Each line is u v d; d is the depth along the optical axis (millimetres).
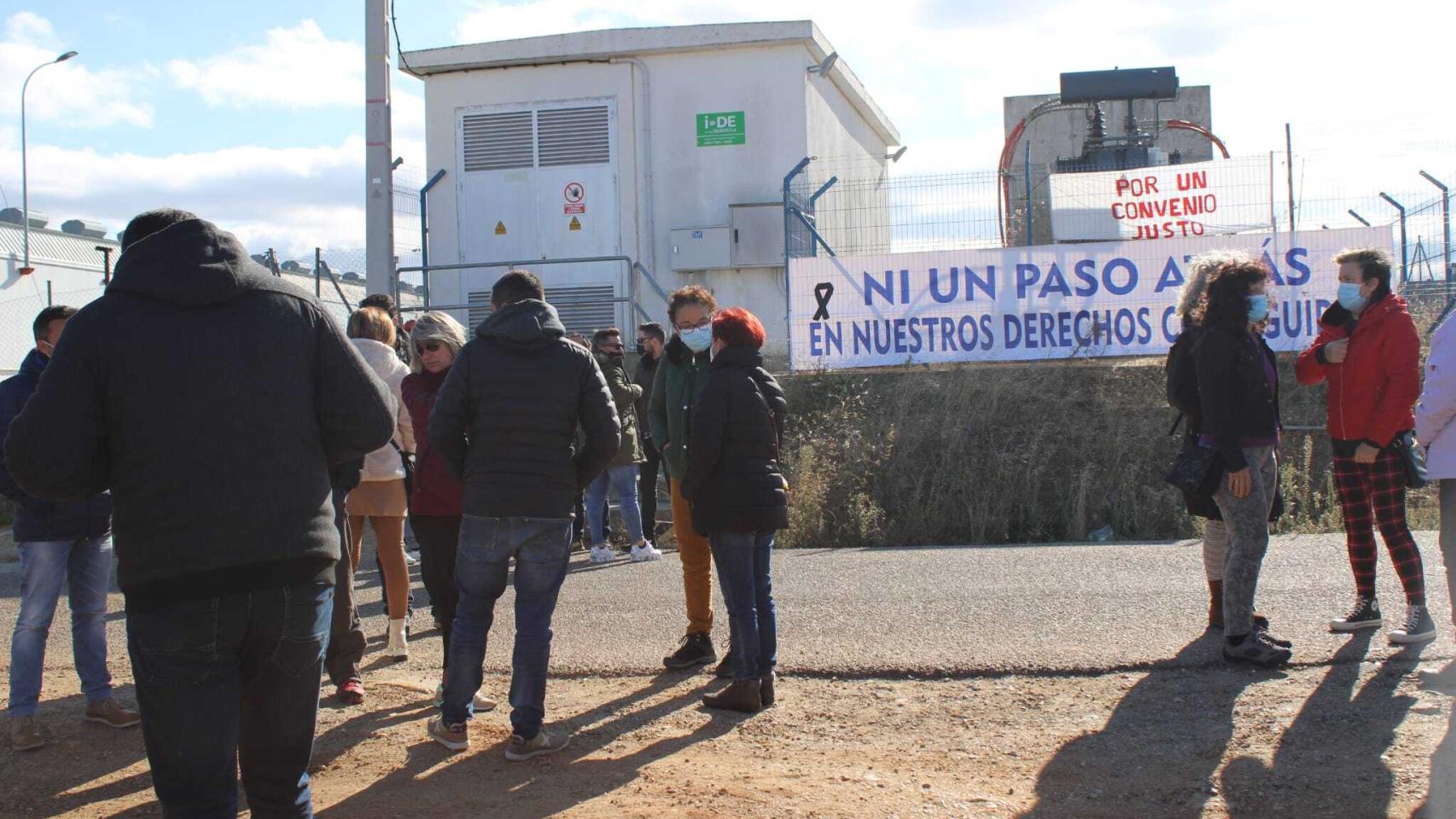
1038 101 25625
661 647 6812
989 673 5988
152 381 3193
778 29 16422
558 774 4871
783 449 12375
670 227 16812
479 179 17266
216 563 3170
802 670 6184
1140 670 5918
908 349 13578
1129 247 13281
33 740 5363
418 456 5777
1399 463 6160
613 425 5152
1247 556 5859
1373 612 6379
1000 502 11461
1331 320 6410
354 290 22469
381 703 5918
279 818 3461
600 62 16938
